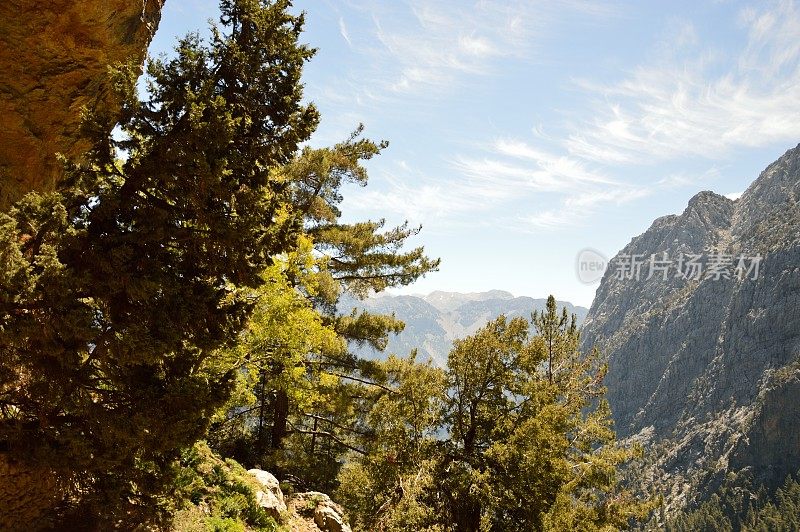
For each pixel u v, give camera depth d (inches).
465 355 774.5
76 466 306.7
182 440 327.9
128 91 300.2
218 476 525.7
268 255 351.9
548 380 895.7
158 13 486.3
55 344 277.0
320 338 673.0
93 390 313.7
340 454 1045.2
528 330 797.2
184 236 323.3
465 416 784.3
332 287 820.6
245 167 332.2
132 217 315.9
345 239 887.7
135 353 289.0
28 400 308.7
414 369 903.1
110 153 309.9
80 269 292.4
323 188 899.4
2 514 312.5
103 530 347.6
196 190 310.8
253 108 334.3
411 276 956.0
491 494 667.4
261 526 499.8
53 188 451.5
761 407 7687.0
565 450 824.9
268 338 600.4
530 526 697.0
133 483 372.8
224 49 324.5
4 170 403.2
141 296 293.1
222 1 329.1
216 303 339.3
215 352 540.1
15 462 308.7
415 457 739.4
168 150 299.9
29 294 260.8
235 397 605.3
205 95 301.1
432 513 666.8
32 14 371.9
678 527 6752.0
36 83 398.3
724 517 6594.5
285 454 877.8
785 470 7140.8
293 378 679.7
